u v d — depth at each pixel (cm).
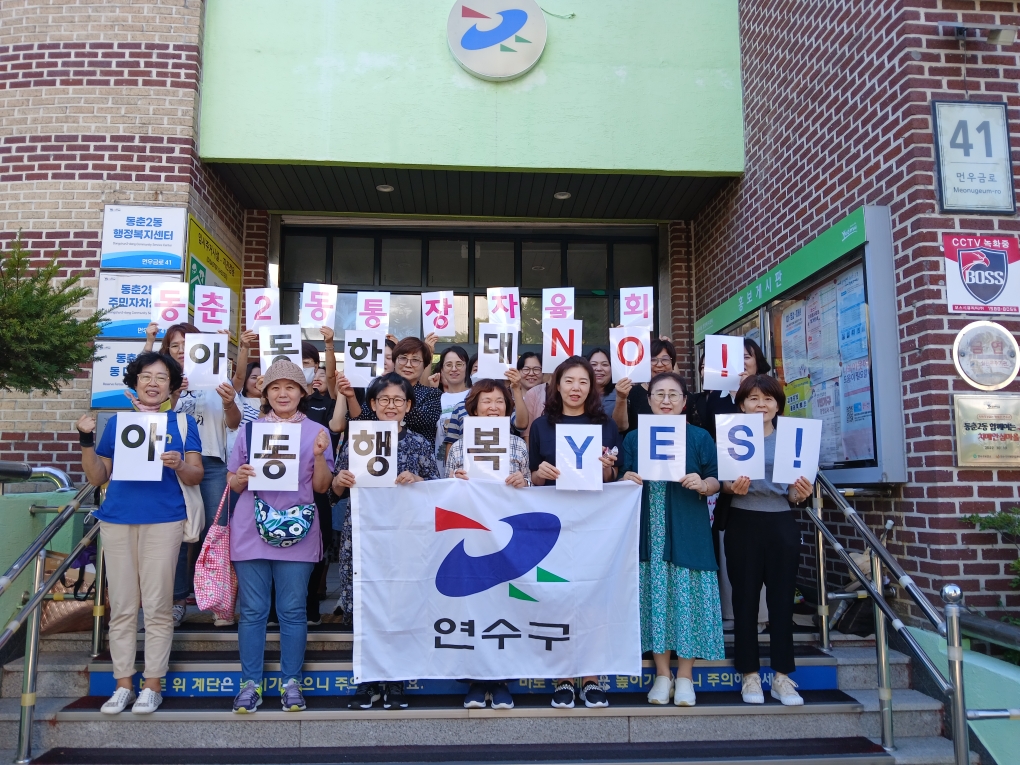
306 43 675
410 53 680
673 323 812
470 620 397
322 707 388
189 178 637
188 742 379
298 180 709
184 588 461
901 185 467
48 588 381
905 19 469
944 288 446
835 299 520
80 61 645
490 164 676
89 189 630
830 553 536
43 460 604
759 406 414
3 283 388
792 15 604
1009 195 458
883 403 462
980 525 414
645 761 362
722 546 489
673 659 425
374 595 398
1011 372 442
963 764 339
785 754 369
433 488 406
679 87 696
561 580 399
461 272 816
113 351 614
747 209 684
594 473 392
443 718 384
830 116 548
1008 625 373
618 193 745
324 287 493
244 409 479
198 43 654
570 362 409
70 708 387
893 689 428
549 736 386
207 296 483
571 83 688
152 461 381
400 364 487
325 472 393
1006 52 473
